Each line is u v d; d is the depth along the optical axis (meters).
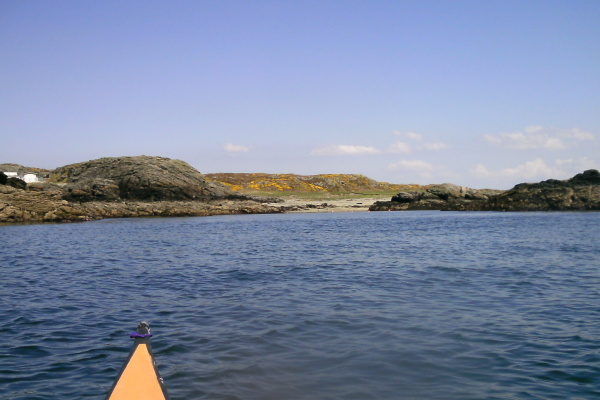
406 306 15.74
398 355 11.13
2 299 17.55
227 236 44.44
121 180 88.75
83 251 33.19
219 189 98.00
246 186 148.88
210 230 52.03
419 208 97.94
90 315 15.09
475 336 12.48
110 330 13.42
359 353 11.29
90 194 84.12
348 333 12.83
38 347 11.98
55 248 35.19
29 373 10.32
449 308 15.44
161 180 89.25
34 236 45.38
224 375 10.05
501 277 20.98
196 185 93.19
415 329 13.13
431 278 20.91
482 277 21.03
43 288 19.67
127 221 68.81
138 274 23.05
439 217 73.31
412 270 23.14
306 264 25.67
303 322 13.91
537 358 10.88
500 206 86.19
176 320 14.31
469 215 77.12
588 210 77.38
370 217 76.50
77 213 68.94
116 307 16.11
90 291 18.94
